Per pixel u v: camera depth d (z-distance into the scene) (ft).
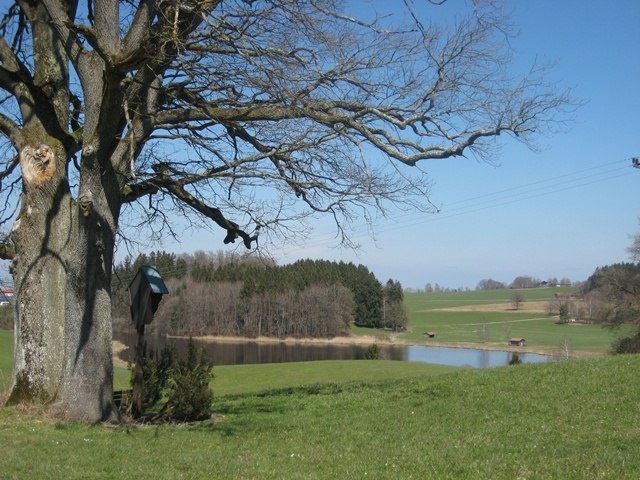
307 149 40.06
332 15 34.09
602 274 160.97
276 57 33.86
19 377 35.06
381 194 39.40
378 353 151.94
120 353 115.85
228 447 29.50
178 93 39.01
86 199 32.40
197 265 134.00
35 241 35.70
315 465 25.62
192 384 37.52
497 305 349.41
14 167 43.47
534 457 25.90
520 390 42.63
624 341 131.54
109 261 35.17
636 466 23.43
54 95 37.29
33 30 37.96
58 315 35.50
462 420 35.63
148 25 31.42
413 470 24.30
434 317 301.63
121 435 31.30
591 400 38.19
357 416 38.22
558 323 265.13
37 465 24.86
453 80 37.35
